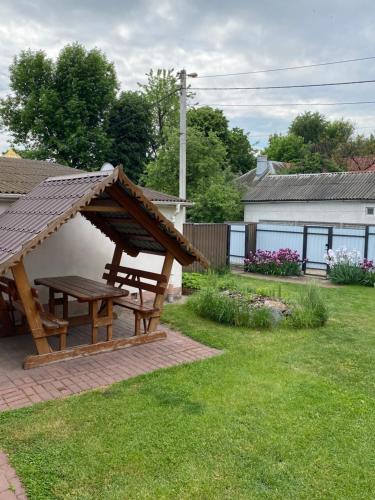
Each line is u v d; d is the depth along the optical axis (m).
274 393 4.82
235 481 3.27
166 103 34.28
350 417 4.30
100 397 4.64
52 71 30.39
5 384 4.99
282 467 3.45
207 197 21.16
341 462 3.54
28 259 7.81
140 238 7.23
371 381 5.27
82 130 29.28
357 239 14.69
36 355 5.59
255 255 16.06
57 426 4.01
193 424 4.07
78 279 7.34
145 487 3.18
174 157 22.52
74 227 8.38
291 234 16.25
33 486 3.17
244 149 41.31
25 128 31.08
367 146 40.22
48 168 10.88
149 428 3.99
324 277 14.77
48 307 7.61
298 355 6.17
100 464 3.43
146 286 7.02
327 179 23.98
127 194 6.03
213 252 14.66
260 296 8.88
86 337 6.85
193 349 6.39
